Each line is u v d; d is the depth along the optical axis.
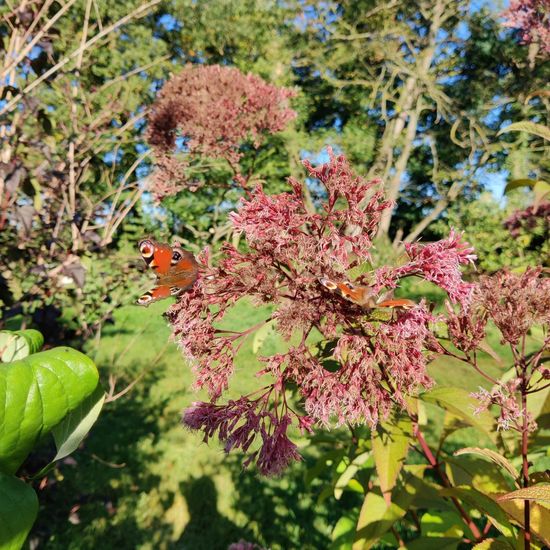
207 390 1.56
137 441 5.22
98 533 3.76
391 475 1.63
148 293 1.54
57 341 3.01
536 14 4.84
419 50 17.03
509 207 9.91
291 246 1.50
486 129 16.05
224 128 3.86
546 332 1.67
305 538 3.73
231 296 1.55
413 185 18.97
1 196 2.62
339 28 15.91
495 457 1.46
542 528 1.48
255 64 14.91
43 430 0.99
